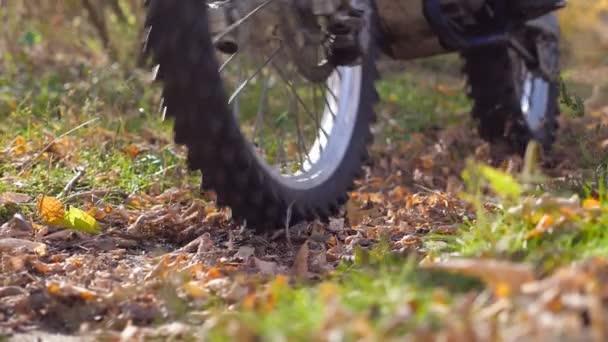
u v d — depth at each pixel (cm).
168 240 766
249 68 842
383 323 464
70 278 643
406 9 854
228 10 689
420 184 992
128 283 629
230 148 686
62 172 908
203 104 667
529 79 1078
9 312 588
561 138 1173
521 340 445
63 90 1320
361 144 838
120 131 1077
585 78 1719
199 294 598
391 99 1449
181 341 540
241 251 711
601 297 484
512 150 1023
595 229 636
